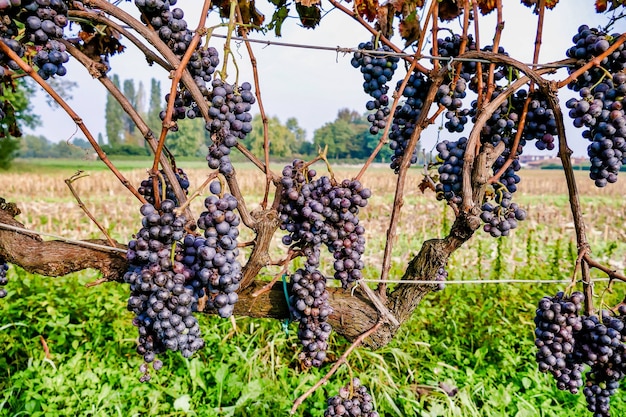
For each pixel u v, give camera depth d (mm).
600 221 14211
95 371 4215
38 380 4055
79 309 5016
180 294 1496
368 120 2143
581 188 26531
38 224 11812
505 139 2006
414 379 4320
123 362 4395
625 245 10453
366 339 2033
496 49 1965
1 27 1371
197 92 1643
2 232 1889
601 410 1838
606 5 2213
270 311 2006
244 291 1995
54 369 4188
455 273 6465
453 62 1939
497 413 3908
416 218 13039
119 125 93125
